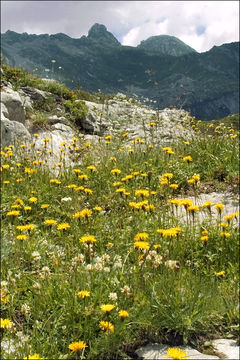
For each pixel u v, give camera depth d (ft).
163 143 29.07
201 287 10.72
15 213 13.99
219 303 10.29
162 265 11.21
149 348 9.03
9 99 34.96
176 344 9.23
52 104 42.47
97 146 29.35
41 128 36.29
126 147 28.09
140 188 20.45
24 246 13.25
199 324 9.62
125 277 10.68
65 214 16.76
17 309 10.12
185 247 13.14
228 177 22.30
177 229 11.21
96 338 8.70
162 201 17.48
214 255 13.26
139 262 10.57
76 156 25.75
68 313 9.11
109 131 36.88
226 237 13.43
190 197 20.93
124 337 8.96
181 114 35.42
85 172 23.03
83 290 9.46
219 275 12.17
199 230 14.34
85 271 10.28
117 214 16.19
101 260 10.51
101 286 9.66
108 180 21.71
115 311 9.18
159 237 13.17
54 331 8.82
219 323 9.82
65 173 22.62
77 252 12.26
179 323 9.35
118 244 13.34
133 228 14.35
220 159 24.85
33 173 22.26
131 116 38.42
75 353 8.22
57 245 13.98
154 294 9.77
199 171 24.25
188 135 30.53
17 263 12.00
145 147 29.25
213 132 29.55
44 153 28.48
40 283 10.11
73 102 43.73
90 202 18.79
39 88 45.19
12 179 21.45
